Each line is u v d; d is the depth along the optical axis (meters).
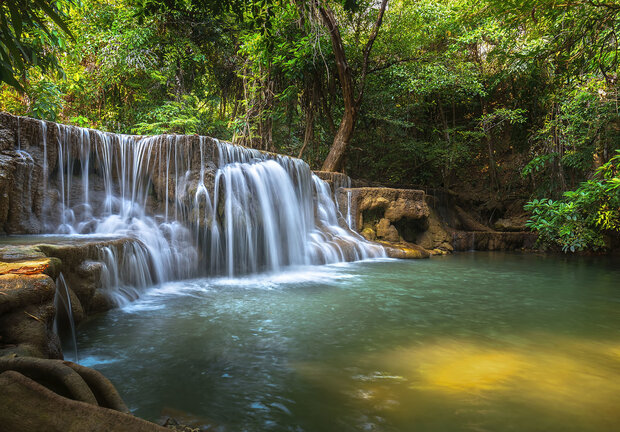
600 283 7.84
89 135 7.89
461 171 20.48
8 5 2.37
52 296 3.06
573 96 11.37
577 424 2.46
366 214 12.52
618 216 10.82
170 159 8.36
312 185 11.62
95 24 14.28
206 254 8.13
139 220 7.93
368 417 2.57
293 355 3.68
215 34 15.97
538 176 16.64
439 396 2.85
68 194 7.57
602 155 12.96
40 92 10.02
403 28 16.41
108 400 1.96
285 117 16.95
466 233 14.28
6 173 6.38
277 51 14.07
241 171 9.06
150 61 14.77
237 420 2.53
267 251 9.29
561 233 10.20
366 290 6.75
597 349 3.90
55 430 1.56
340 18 16.50
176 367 3.38
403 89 16.38
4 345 2.60
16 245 4.41
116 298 5.50
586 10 6.18
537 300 6.22
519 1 6.04
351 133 14.92
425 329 4.56
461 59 17.23
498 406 2.70
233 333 4.32
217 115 18.47
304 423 2.49
